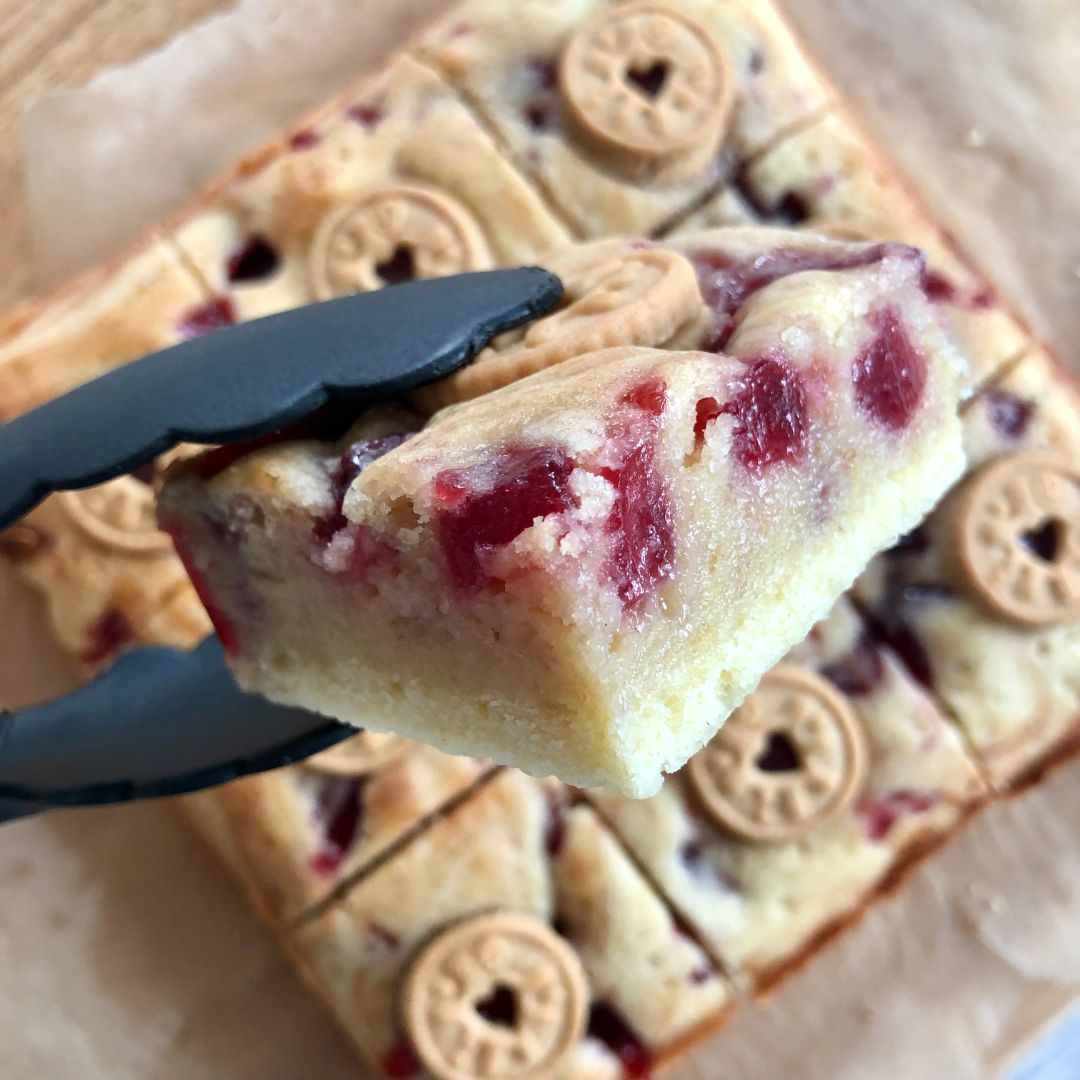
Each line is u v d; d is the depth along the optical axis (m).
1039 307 0.30
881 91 0.31
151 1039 0.27
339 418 0.18
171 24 0.29
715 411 0.16
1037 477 0.28
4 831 0.27
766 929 0.27
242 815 0.26
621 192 0.28
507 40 0.28
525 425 0.16
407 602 0.17
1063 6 0.31
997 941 0.28
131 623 0.26
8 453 0.16
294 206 0.27
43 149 0.28
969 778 0.27
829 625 0.27
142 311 0.27
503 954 0.25
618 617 0.16
